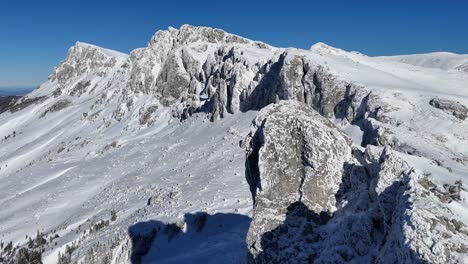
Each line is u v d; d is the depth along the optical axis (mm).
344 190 19859
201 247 36719
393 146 42312
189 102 99250
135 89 125125
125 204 58062
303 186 19844
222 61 104688
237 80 82500
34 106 188875
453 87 63844
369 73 65938
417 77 69812
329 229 18656
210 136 78188
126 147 94188
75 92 183625
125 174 76188
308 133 20234
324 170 19891
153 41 137500
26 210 73375
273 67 76188
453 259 11664
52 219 66562
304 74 66750
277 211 19766
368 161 18875
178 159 72312
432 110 48750
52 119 161375
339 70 64625
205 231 39906
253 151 22031
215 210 42281
